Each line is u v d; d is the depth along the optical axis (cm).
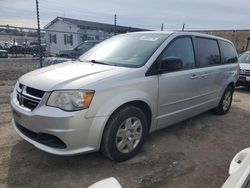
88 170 348
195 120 584
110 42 489
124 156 367
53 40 3534
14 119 368
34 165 354
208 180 345
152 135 479
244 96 929
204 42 529
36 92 334
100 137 332
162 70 405
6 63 1712
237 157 224
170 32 465
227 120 599
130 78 363
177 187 325
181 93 447
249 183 152
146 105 390
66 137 312
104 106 329
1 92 766
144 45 434
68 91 316
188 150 427
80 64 417
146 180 334
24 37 3331
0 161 360
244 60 1102
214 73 541
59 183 319
